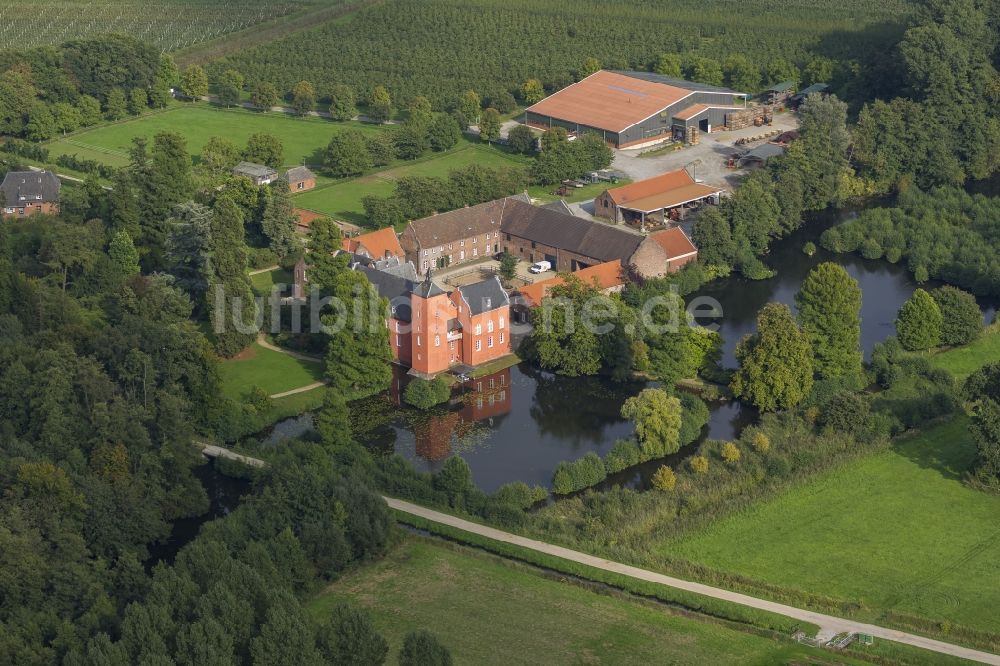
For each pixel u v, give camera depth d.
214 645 169.50
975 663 181.38
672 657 183.00
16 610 185.00
